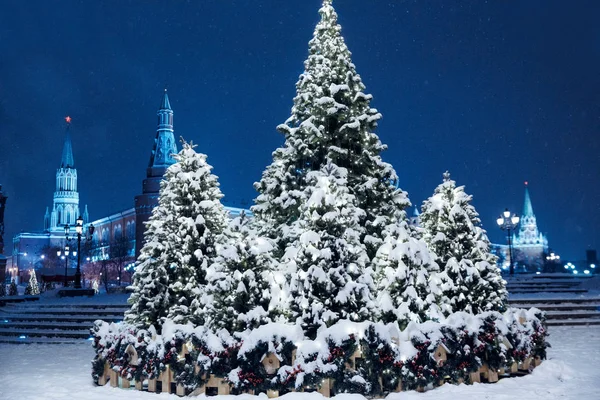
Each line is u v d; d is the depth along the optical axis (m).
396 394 9.90
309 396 9.51
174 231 13.55
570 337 18.83
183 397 10.24
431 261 11.73
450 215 14.12
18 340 21.30
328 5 15.43
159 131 102.88
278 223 14.81
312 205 10.92
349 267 10.74
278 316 10.84
